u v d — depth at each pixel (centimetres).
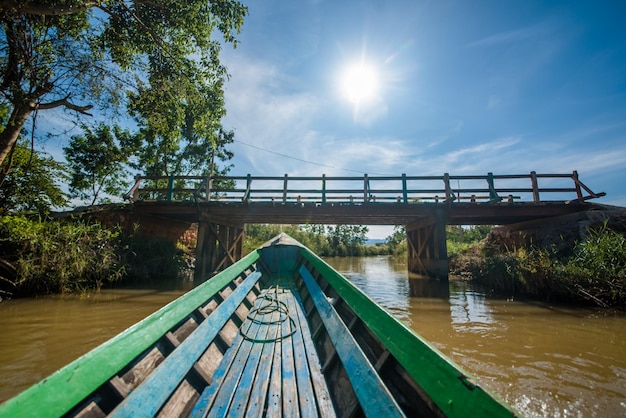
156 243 1082
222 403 179
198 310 286
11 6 630
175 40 984
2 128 960
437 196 1095
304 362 237
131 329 177
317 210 1077
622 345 415
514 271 805
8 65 763
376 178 1084
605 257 678
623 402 276
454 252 1557
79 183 1614
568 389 299
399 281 1101
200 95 1102
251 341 285
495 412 94
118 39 918
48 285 750
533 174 1008
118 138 1753
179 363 191
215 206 1081
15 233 727
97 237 858
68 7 687
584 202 974
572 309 623
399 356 156
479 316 579
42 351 395
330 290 393
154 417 154
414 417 140
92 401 144
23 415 104
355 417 152
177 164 2131
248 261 533
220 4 899
